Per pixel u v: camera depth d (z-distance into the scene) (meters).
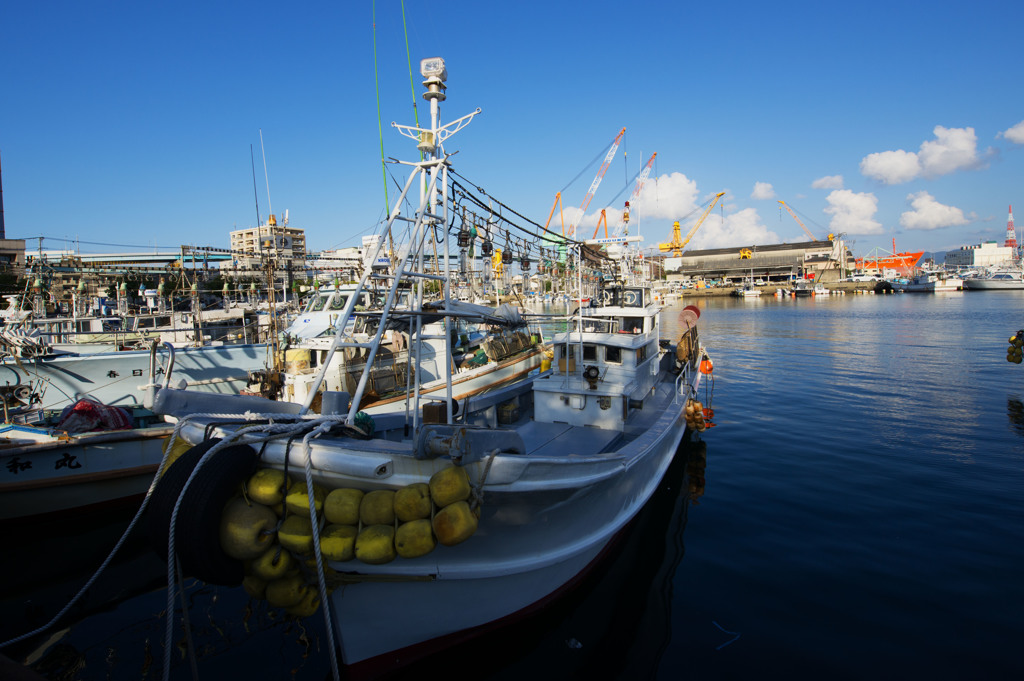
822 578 6.95
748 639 5.82
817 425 14.65
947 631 5.82
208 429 4.60
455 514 4.06
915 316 50.75
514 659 5.74
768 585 6.84
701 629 6.02
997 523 8.40
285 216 21.33
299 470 4.27
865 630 5.89
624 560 7.59
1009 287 100.12
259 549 3.98
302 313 15.27
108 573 7.91
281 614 6.68
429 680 5.52
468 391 13.91
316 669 5.62
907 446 12.54
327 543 4.09
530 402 10.80
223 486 3.88
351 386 11.88
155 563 8.22
